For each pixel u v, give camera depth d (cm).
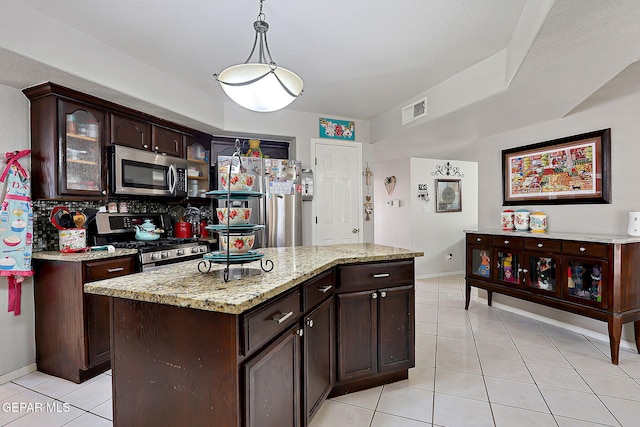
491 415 186
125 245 284
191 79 306
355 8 200
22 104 243
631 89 273
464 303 416
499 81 254
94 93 254
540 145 343
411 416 186
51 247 262
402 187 579
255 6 198
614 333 246
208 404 115
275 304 134
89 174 259
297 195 387
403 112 376
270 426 131
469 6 197
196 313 117
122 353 131
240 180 145
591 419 182
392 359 217
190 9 201
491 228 402
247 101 177
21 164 241
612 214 286
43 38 204
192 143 363
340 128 432
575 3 142
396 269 217
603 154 290
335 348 199
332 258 198
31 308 248
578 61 200
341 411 191
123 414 131
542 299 298
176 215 383
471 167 620
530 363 250
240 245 143
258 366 122
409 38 235
